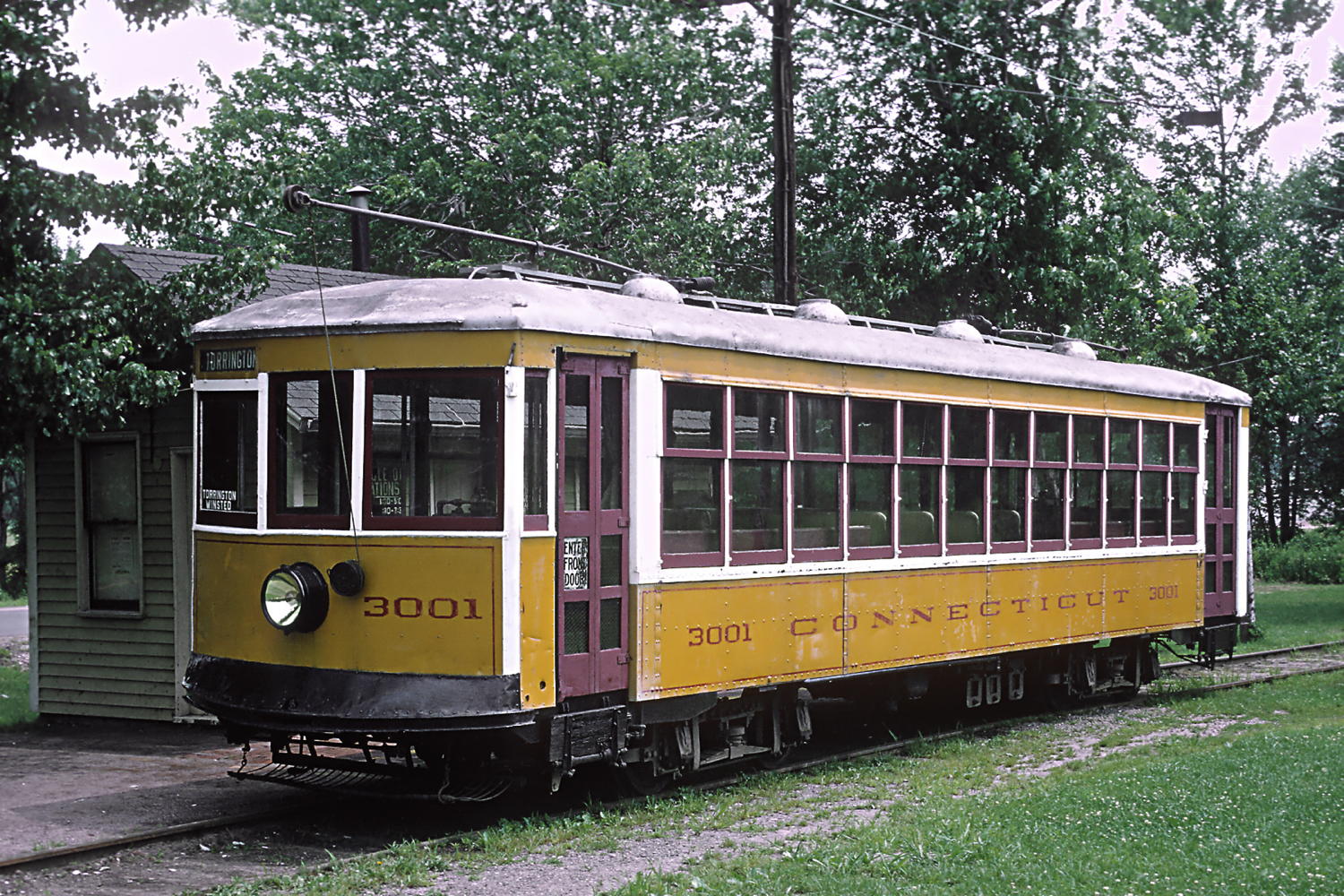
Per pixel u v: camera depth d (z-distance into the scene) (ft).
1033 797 28.04
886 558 35.88
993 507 40.11
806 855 23.47
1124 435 46.50
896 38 82.64
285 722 26.68
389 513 26.66
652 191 79.87
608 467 28.48
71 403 34.42
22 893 22.22
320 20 87.71
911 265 81.15
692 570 30.09
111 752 36.09
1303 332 90.53
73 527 41.91
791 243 54.39
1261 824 24.84
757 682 31.81
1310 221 109.19
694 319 30.91
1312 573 122.42
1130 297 76.33
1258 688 49.70
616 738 28.50
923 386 37.37
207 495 28.84
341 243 83.20
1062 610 42.96
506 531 26.00
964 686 41.34
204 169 37.32
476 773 27.58
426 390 26.63
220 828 26.94
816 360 33.73
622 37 88.79
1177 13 88.02
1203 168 96.22
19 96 34.17
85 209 35.58
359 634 26.68
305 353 27.63
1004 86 79.00
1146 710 45.75
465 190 79.56
